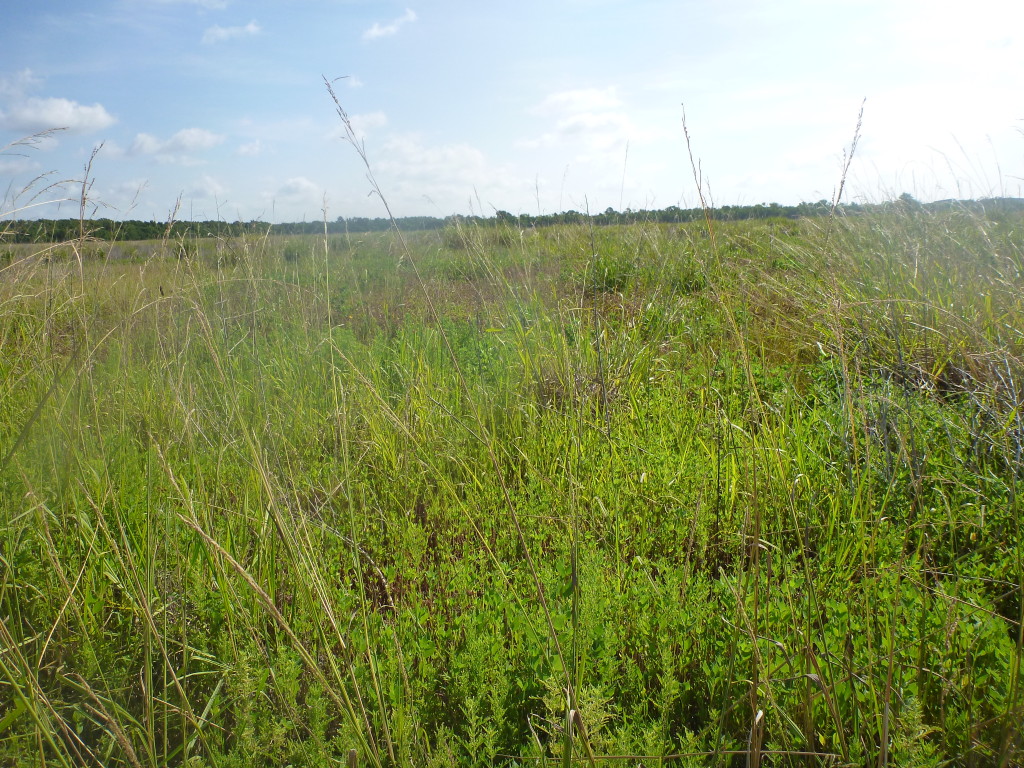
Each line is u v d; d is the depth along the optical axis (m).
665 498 3.07
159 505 2.65
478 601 2.46
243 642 2.20
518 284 5.87
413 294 6.77
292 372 4.54
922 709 1.84
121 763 1.89
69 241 2.99
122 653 2.28
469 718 1.80
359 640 2.23
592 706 1.70
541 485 3.21
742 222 9.95
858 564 2.58
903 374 3.88
